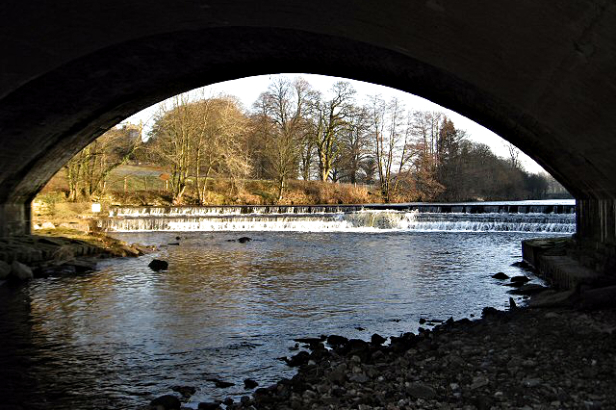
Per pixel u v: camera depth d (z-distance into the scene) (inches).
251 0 358.0
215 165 2458.2
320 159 2618.1
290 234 1369.3
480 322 392.5
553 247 681.0
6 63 427.5
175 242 1151.6
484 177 2837.1
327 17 362.0
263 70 546.0
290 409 229.1
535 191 2994.6
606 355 263.1
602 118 320.8
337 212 1745.8
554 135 392.5
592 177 425.7
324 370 284.2
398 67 419.2
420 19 320.5
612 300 371.6
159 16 384.8
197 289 592.1
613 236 426.9
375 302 510.3
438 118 2844.5
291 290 581.0
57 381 293.4
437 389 238.5
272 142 2417.6
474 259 835.4
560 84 318.3
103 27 394.0
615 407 200.4
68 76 470.0
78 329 415.2
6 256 698.8
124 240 1194.6
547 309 394.9
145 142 2244.1
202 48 455.2
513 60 319.9
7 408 254.5
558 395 214.8
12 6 354.0
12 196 789.9
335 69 499.5
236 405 246.5
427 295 541.0
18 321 442.9
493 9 280.1
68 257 814.5
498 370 256.7
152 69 503.2
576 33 265.7
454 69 368.2
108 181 2215.8
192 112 2171.5
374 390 244.5
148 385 286.4
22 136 604.4
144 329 413.4
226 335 393.7
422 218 1501.0
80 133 666.2
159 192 2263.8
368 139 2596.0
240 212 1808.6
